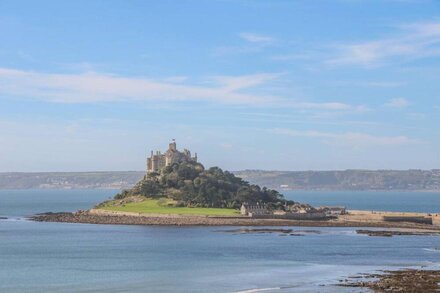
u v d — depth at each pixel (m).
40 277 157.12
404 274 154.75
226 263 182.62
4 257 198.88
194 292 136.12
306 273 161.62
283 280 150.50
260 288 140.00
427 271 159.50
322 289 136.75
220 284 145.88
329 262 183.50
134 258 195.75
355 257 195.38
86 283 147.88
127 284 146.38
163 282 149.00
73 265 179.88
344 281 146.50
